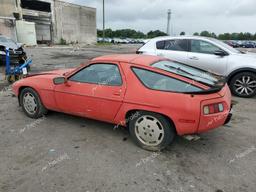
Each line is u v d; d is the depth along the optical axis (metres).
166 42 7.70
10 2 34.47
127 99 3.60
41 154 3.51
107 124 4.59
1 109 5.42
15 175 3.02
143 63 3.71
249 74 6.50
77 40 47.84
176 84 3.41
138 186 2.83
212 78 3.87
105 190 2.76
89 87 3.99
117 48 33.84
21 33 33.22
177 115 3.26
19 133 4.20
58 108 4.49
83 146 3.76
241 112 5.42
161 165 3.27
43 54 19.81
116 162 3.32
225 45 7.12
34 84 4.63
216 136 4.16
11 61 11.65
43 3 39.59
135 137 3.72
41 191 2.73
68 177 2.99
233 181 2.93
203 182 2.91
